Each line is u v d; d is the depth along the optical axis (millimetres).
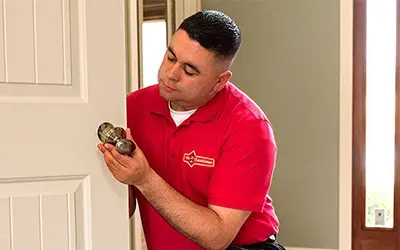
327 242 3012
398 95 2910
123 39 1139
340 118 2926
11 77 1033
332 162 2977
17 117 1039
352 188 2986
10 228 1062
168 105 1489
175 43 1316
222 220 1351
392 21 2896
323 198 3004
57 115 1075
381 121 2943
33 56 1051
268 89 3043
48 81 1067
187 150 1454
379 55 2920
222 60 1339
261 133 1422
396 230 2971
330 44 2939
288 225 3062
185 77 1333
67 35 1079
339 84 2928
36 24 1049
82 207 1124
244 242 1553
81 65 1099
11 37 1028
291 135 3031
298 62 2994
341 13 2889
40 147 1065
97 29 1106
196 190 1475
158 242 1552
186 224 1285
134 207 1584
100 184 1134
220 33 1308
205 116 1438
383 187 2971
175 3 2961
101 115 1122
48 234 1094
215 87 1408
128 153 1107
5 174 1039
